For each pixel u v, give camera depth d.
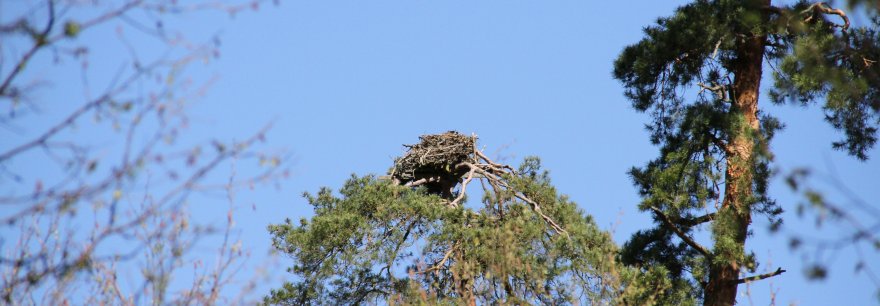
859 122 20.02
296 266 21.23
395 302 16.31
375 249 20.88
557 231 21.61
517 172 23.59
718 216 18.41
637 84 20.78
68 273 6.94
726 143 19.64
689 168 19.53
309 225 21.73
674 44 20.06
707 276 18.62
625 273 16.70
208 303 8.52
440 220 20.95
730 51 20.50
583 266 17.70
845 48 13.37
